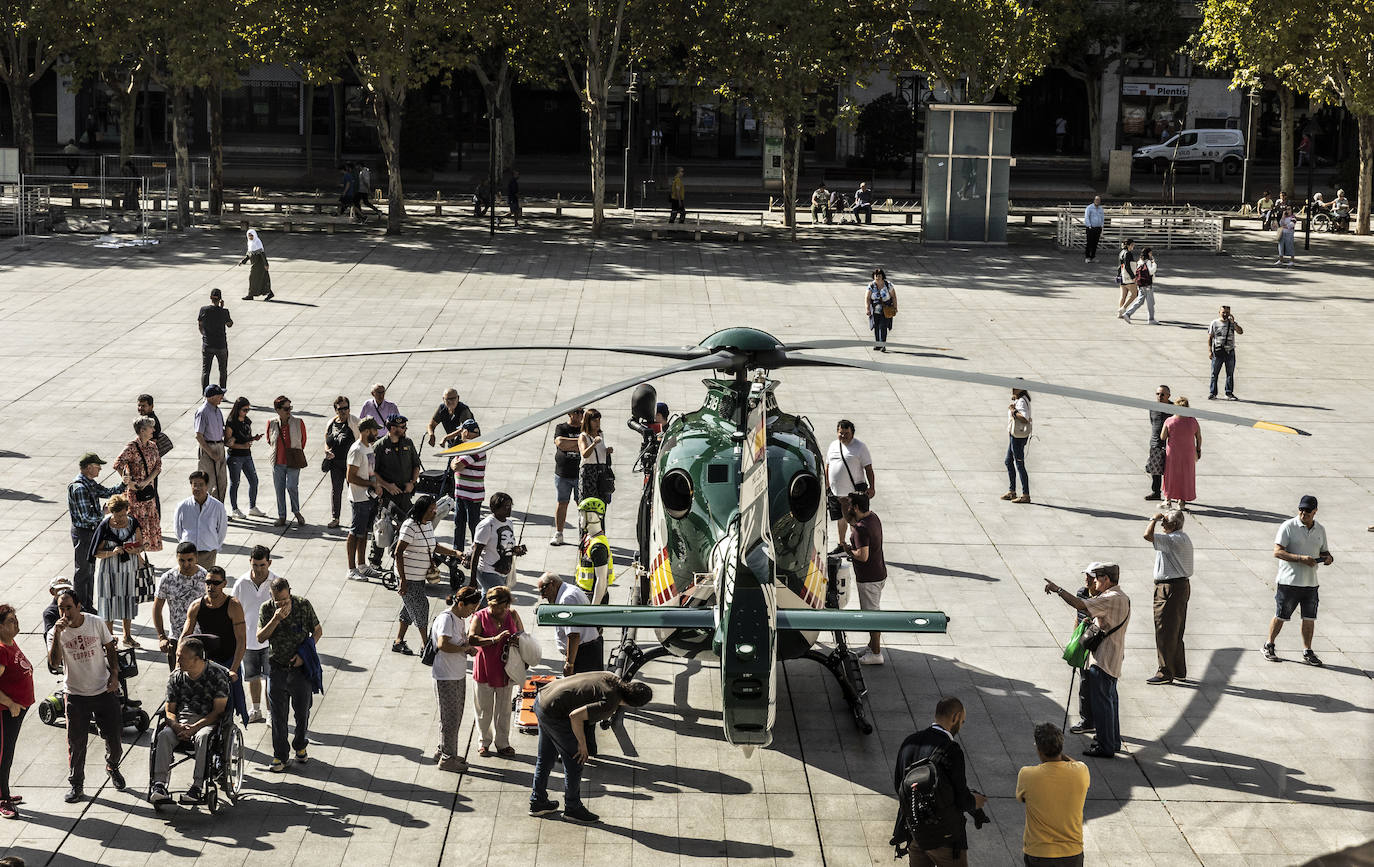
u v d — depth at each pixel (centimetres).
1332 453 2048
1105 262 3881
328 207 4725
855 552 1302
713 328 2855
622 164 6775
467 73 6712
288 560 1577
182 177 4116
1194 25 5919
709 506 1095
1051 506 1812
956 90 4541
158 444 1588
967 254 3991
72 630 1041
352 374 2419
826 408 2277
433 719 1207
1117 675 1142
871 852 1006
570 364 2522
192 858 982
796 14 3931
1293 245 3875
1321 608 1464
